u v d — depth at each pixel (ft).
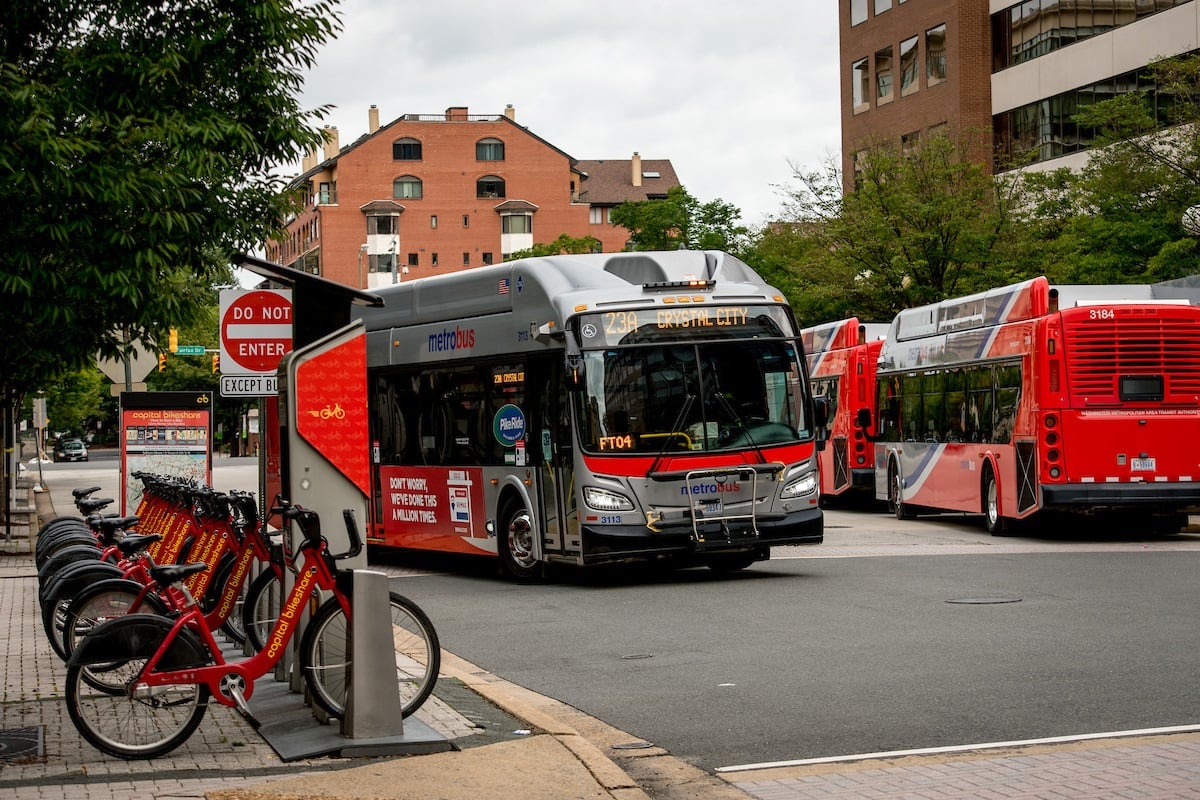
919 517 96.27
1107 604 45.50
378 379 69.92
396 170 382.83
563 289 56.70
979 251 126.31
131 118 52.60
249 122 59.88
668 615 46.73
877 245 127.03
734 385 56.03
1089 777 23.38
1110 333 70.49
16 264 52.75
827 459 108.58
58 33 58.08
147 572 34.12
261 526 33.22
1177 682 31.83
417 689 27.96
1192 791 22.27
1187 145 110.52
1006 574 55.77
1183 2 146.00
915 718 28.94
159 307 61.77
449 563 70.44
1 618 47.14
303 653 27.17
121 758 25.67
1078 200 122.83
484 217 386.52
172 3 57.82
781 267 148.77
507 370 59.67
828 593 51.01
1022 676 33.06
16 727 28.40
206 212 57.62
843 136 206.59
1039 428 71.20
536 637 42.96
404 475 67.56
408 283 67.62
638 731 28.78
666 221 209.97
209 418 69.26
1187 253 104.47
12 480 97.71
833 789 23.34
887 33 194.70
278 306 47.21
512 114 415.64
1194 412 70.74
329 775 24.21
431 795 22.88
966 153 134.41
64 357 65.41
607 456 54.34
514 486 59.26
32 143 48.96
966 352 81.76
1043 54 167.12
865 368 103.86
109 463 287.89
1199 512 73.46
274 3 57.93
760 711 30.32
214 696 26.30
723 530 54.85
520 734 27.89
